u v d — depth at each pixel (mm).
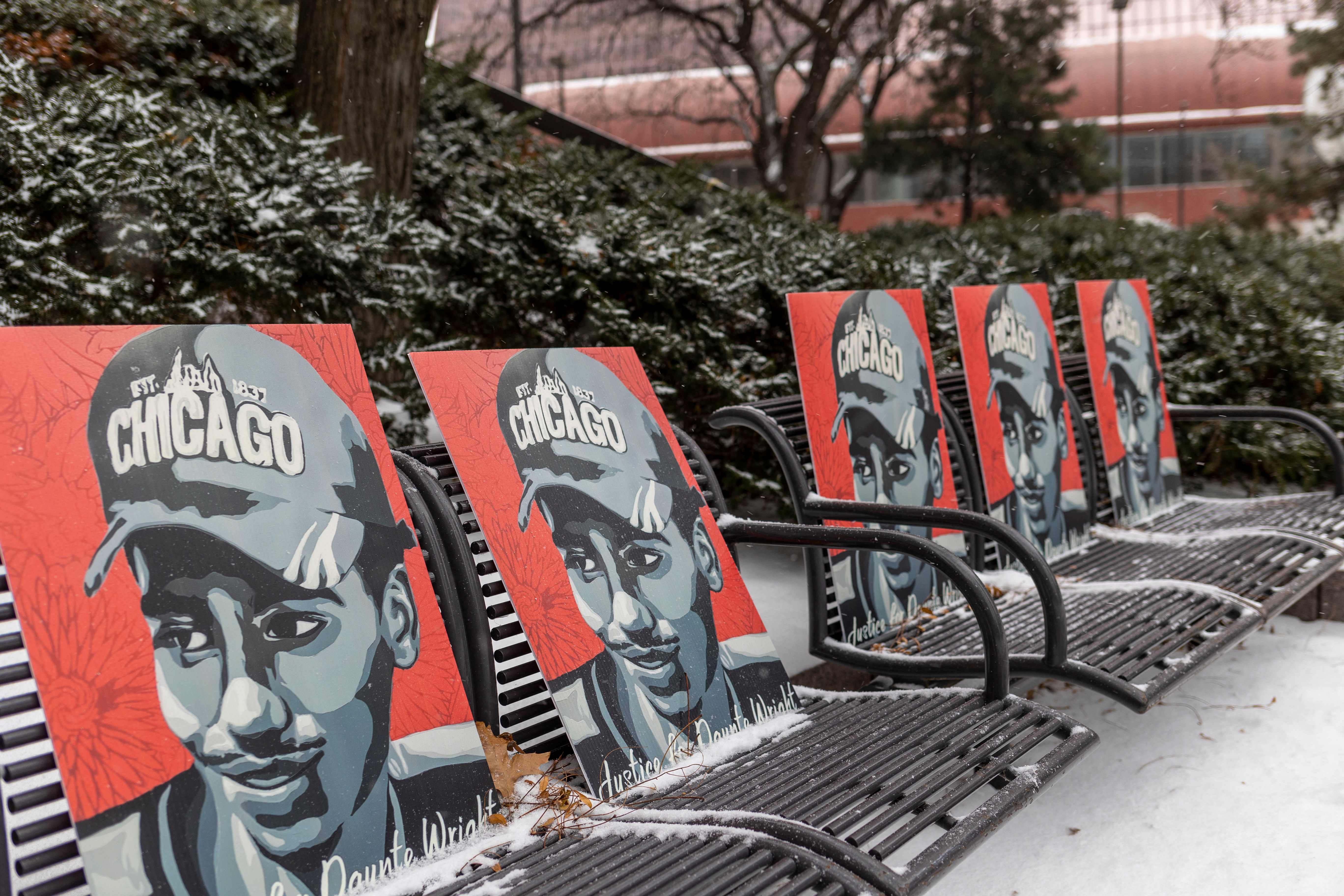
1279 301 5566
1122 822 2369
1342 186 16219
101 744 1284
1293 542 3346
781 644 3102
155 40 6543
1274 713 2982
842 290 4621
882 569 2746
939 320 4902
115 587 1364
